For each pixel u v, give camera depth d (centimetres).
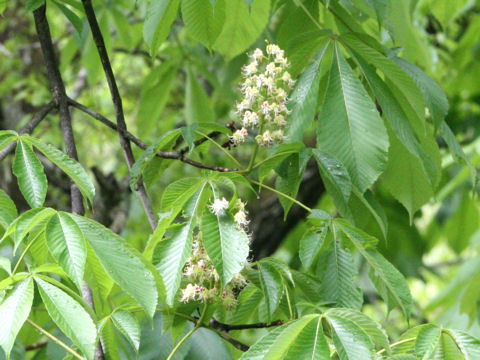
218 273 302
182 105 1003
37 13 471
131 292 279
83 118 962
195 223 316
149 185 429
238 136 364
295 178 397
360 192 361
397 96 404
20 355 374
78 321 272
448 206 965
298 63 401
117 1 714
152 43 404
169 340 375
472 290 822
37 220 279
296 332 265
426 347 277
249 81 367
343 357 262
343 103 370
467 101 998
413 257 827
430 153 418
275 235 827
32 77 923
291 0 496
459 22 1016
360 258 733
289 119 378
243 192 885
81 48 669
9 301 271
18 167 334
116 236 288
